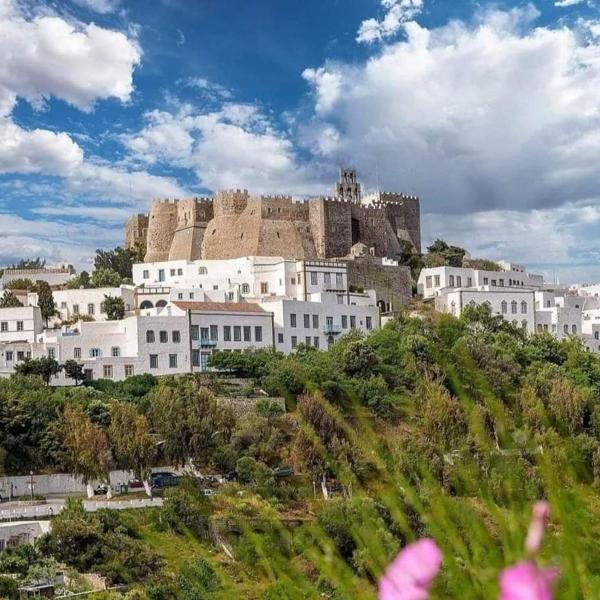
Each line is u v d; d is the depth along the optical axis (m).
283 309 111.19
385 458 7.88
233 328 106.12
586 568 4.58
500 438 6.55
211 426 65.56
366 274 141.62
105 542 40.91
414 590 3.64
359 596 6.39
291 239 157.75
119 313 123.56
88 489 66.19
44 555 43.31
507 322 100.88
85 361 97.75
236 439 64.06
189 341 102.62
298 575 7.24
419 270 163.75
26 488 69.19
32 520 57.53
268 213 157.62
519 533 5.13
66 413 71.25
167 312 106.00
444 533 5.58
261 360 96.88
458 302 126.94
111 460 65.25
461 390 7.61
